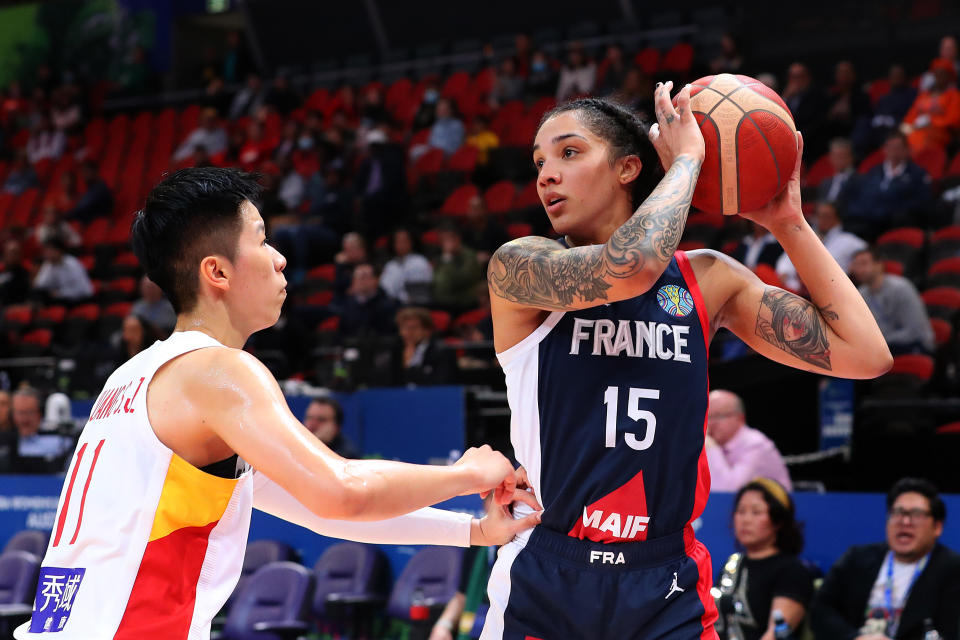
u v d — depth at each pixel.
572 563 4.19
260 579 10.77
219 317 3.91
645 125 4.45
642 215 3.81
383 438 13.39
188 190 3.86
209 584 3.67
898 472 11.04
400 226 22.05
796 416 11.80
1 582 12.32
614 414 4.13
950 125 19.89
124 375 3.88
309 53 36.59
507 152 24.83
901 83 21.08
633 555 4.15
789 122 4.21
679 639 4.10
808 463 11.38
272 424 3.49
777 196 4.36
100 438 3.78
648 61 27.08
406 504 3.63
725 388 12.09
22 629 3.81
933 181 18.66
